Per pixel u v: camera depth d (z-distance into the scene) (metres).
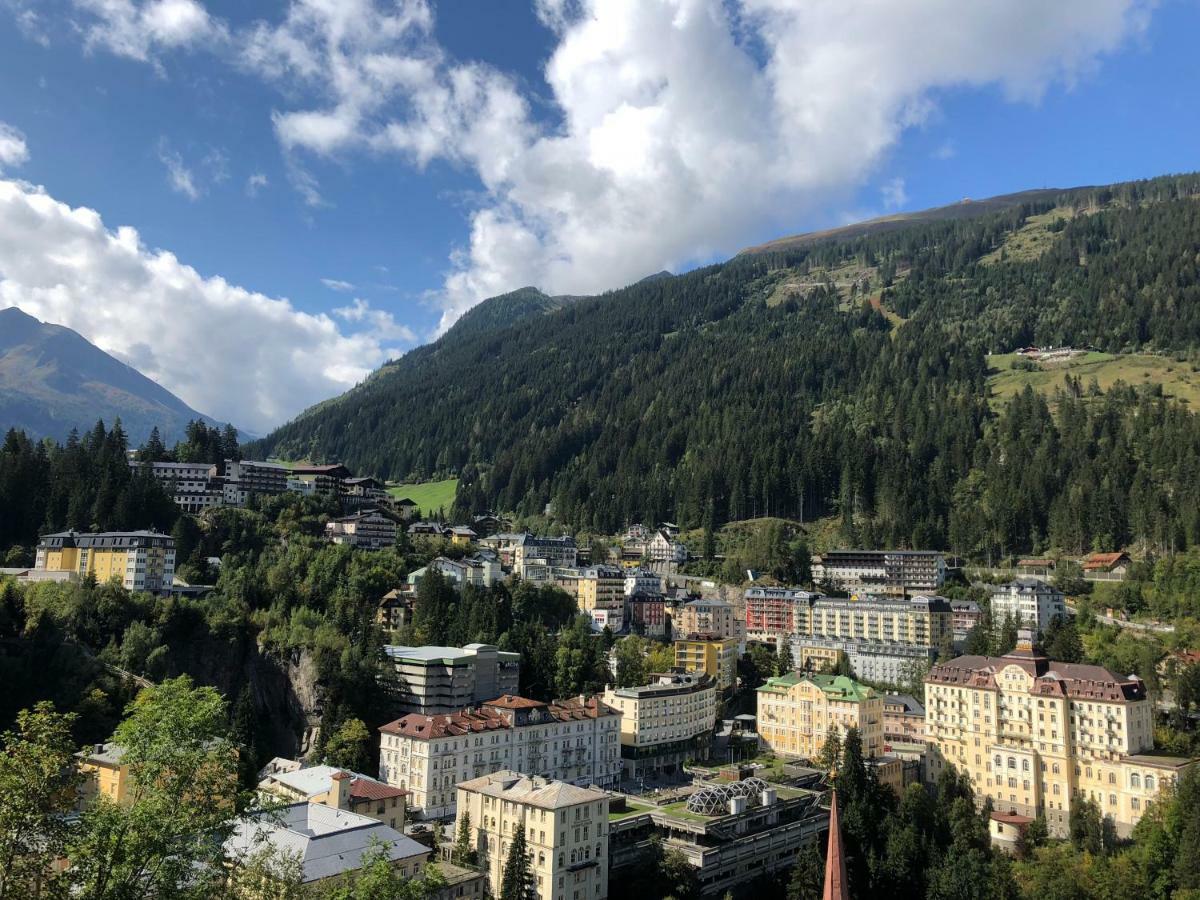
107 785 135.00
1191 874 148.25
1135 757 192.25
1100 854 174.88
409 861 122.44
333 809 131.75
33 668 191.25
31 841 54.03
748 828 176.25
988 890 149.00
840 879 85.19
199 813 60.12
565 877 147.25
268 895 66.06
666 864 155.75
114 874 54.59
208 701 63.62
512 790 156.88
